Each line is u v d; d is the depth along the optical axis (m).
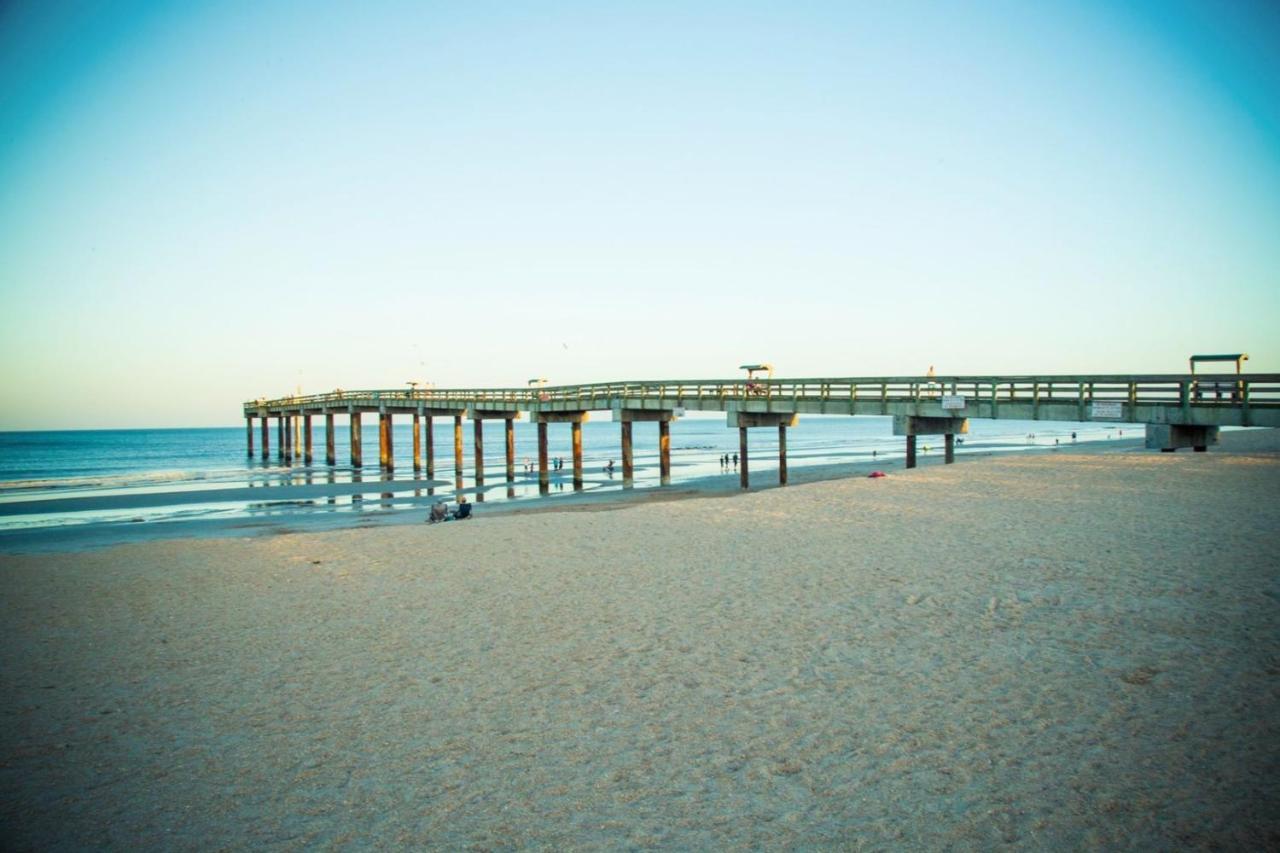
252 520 27.62
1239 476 18.83
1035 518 14.95
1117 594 9.56
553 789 5.79
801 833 5.07
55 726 7.32
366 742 6.73
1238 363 17.12
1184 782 5.35
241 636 10.02
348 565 14.23
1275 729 5.98
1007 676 7.32
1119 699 6.68
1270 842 4.63
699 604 10.34
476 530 17.25
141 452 96.88
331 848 5.15
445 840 5.19
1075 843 4.77
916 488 20.14
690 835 5.11
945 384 22.52
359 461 57.16
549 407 38.28
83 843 5.30
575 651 8.77
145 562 15.33
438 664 8.59
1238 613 8.59
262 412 72.69
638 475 45.62
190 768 6.39
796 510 17.77
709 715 6.91
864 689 7.25
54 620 11.12
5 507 33.53
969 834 4.94
